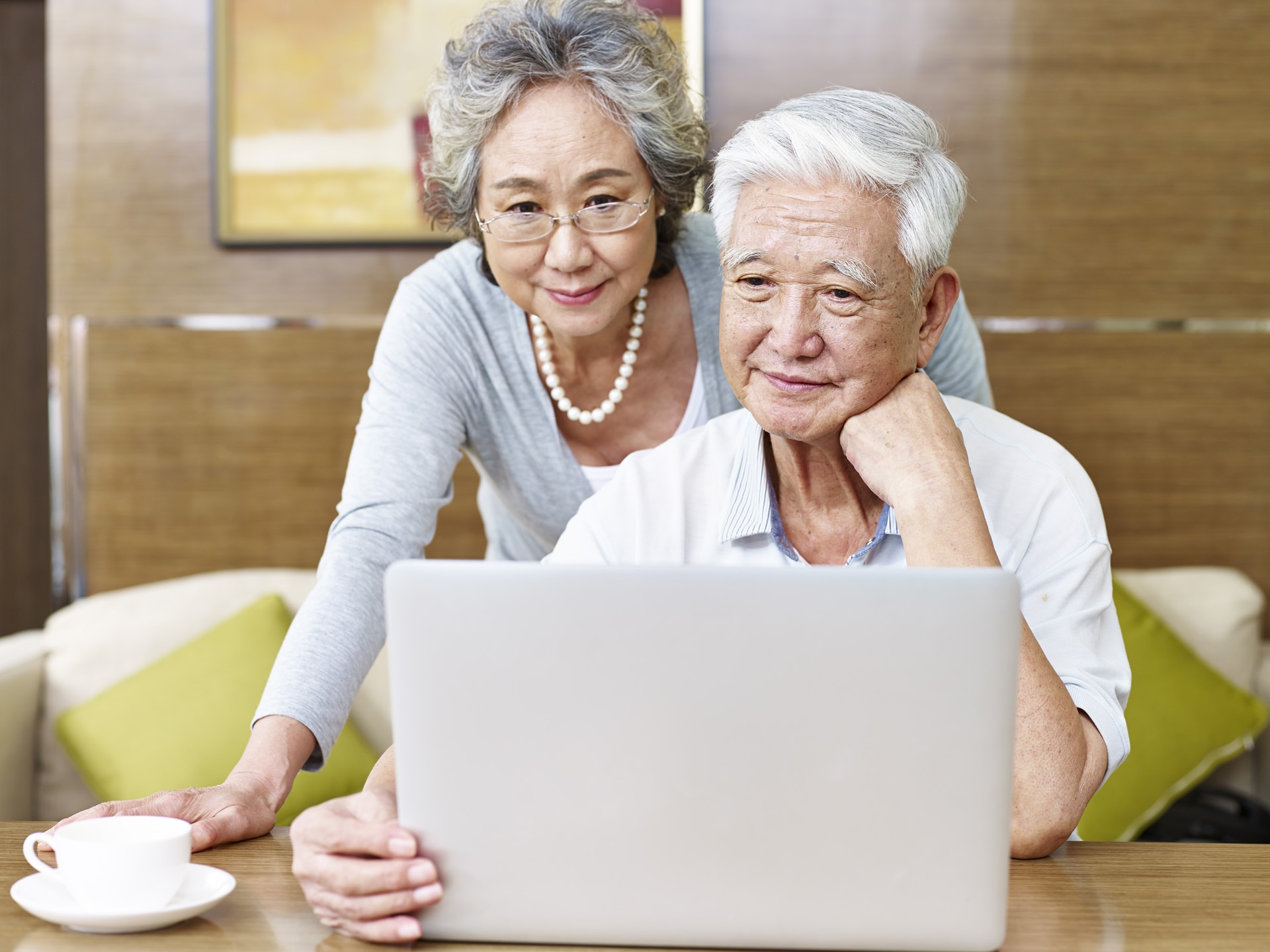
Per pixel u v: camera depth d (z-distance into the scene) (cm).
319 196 262
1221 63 262
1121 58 262
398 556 141
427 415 154
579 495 166
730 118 263
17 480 327
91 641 237
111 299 265
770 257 107
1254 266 266
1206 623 250
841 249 105
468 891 80
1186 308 266
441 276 159
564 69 132
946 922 78
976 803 77
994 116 263
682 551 125
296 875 82
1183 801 240
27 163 328
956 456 106
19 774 227
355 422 266
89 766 222
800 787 77
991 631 76
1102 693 106
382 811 83
